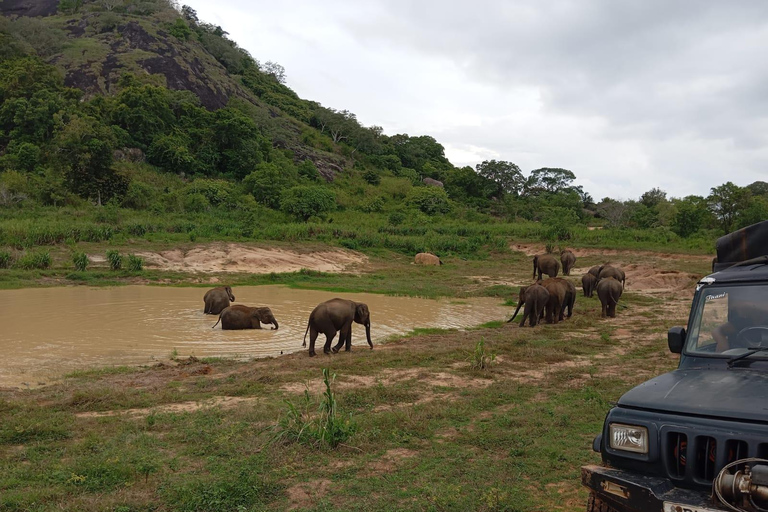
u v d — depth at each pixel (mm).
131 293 21406
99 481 4918
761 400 3357
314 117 113188
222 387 8719
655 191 93188
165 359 11156
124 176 50469
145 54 94125
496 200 96000
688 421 3389
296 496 4789
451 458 5707
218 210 53281
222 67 115062
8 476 5043
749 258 5160
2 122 63531
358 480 5121
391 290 23875
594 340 13117
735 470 3102
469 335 14031
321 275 29344
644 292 23688
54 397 8016
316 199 56250
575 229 46188
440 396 8312
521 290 15977
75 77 84125
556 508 4574
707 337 4355
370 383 9141
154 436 6289
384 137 118875
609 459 3676
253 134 77500
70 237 30828
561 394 8344
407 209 71062
